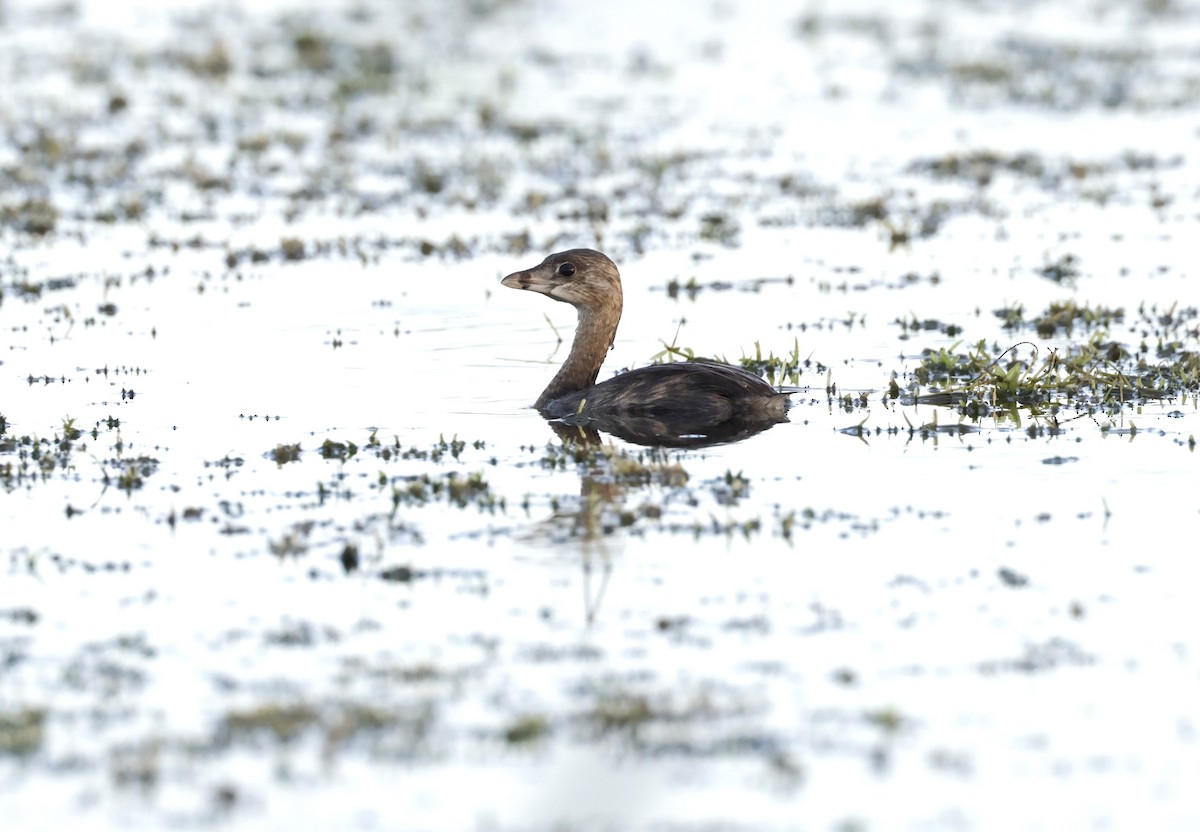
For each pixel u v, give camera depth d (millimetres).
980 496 13672
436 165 31391
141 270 23797
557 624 11188
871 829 8609
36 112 35781
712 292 22453
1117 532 12711
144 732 9695
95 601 11688
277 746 9516
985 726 9672
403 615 11383
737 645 10805
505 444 15578
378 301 22016
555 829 8633
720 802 8867
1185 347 18719
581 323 17453
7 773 9242
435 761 9320
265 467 14828
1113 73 39531
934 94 37781
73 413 16719
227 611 11492
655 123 35250
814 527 12992
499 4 50562
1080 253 24219
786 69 41000
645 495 13891
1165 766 9211
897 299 21812
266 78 40062
